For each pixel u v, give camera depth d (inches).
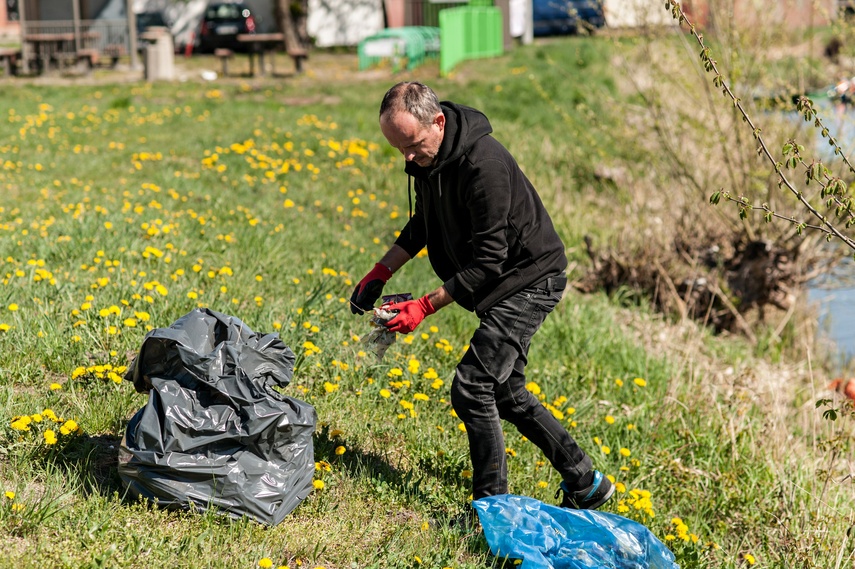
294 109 799.1
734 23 406.6
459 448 219.5
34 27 1325.0
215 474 160.1
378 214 470.6
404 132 160.6
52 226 339.6
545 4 1744.6
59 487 164.7
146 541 152.9
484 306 176.7
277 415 163.3
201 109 773.9
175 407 160.1
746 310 422.3
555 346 329.7
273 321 258.4
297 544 163.2
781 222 416.2
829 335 443.2
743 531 234.1
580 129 623.5
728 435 273.0
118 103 778.8
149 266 301.7
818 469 258.4
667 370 325.4
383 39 1290.6
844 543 215.2
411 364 241.0
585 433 257.3
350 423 215.6
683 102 472.1
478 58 1328.7
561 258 181.9
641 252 436.1
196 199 438.9
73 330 232.7
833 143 183.0
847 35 459.2
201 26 1492.4
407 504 189.2
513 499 178.4
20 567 140.0
